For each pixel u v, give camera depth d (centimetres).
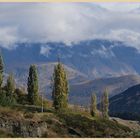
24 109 11906
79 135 10606
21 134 9225
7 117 9644
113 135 11169
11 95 14262
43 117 11081
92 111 15625
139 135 11550
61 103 13875
